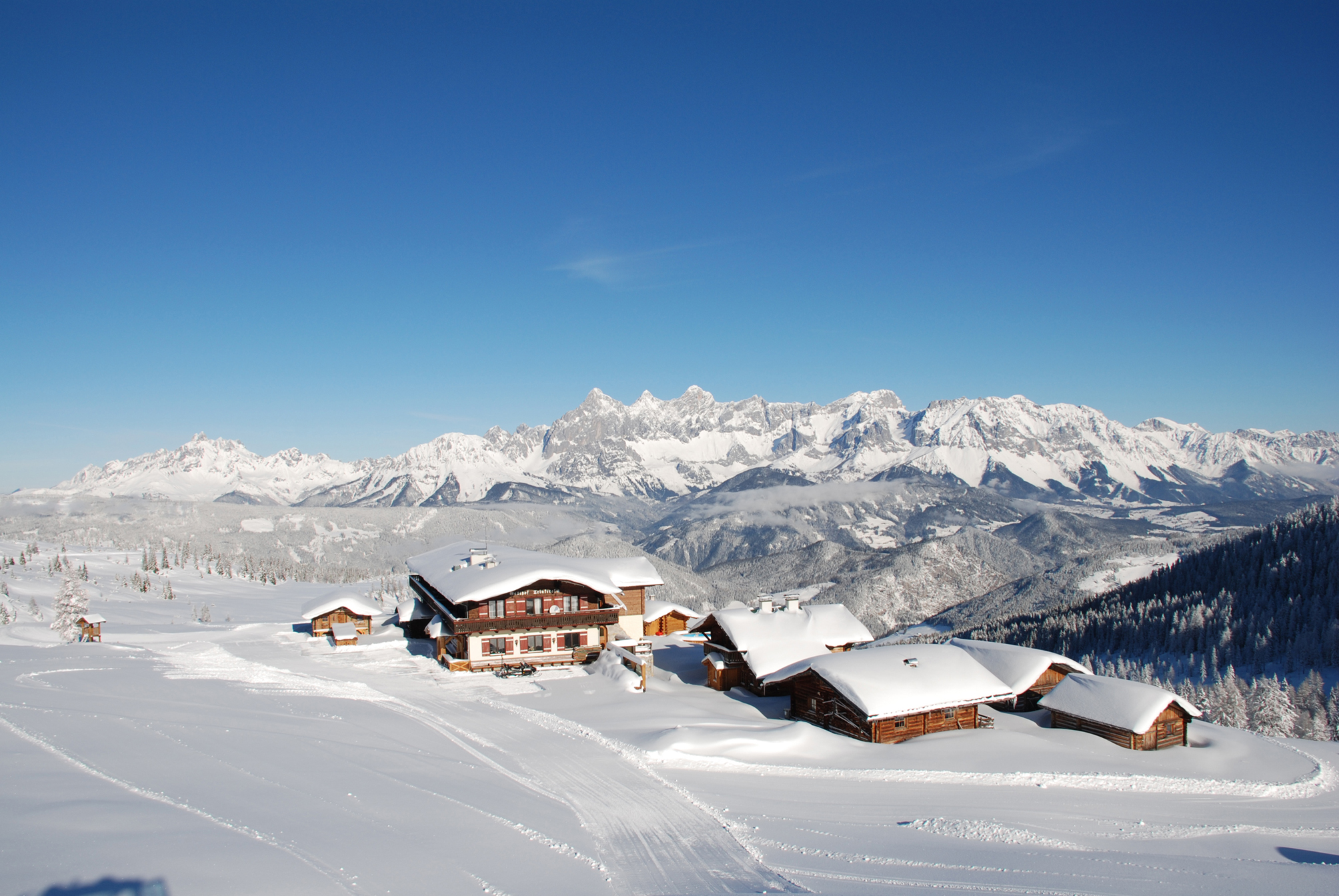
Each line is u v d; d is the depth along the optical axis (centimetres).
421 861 2106
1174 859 2678
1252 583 17238
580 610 6094
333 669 5772
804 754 3894
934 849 2602
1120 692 4809
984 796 3394
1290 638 14638
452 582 6291
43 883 1728
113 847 1977
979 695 4509
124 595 16900
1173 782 3847
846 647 5631
